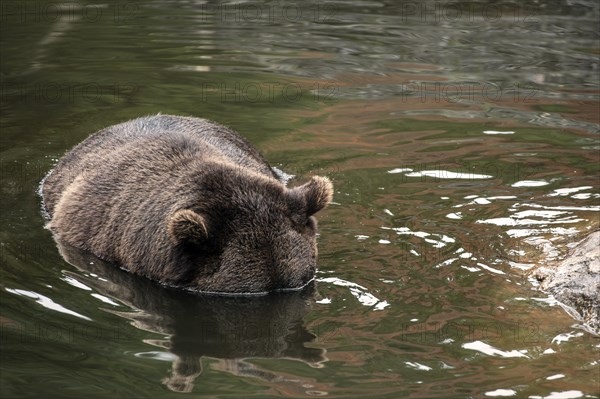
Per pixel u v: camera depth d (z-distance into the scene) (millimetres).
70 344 8734
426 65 19453
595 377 8164
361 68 19219
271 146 14672
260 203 10234
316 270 10562
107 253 10906
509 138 15125
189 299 9984
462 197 12672
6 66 18719
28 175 13352
